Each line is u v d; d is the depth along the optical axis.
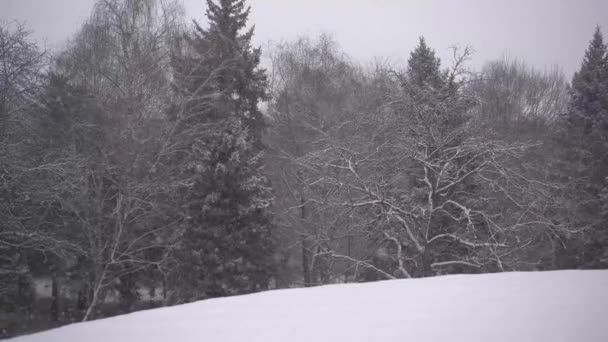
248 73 22.80
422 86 18.52
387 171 16.02
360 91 25.77
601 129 25.94
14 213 17.39
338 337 4.89
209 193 19.62
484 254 15.68
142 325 6.12
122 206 18.55
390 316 5.58
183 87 20.11
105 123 19.03
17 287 20.33
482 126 16.69
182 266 19.62
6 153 15.86
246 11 23.25
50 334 6.12
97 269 17.59
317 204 19.27
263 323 5.74
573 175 23.08
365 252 19.66
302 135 26.06
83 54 22.91
